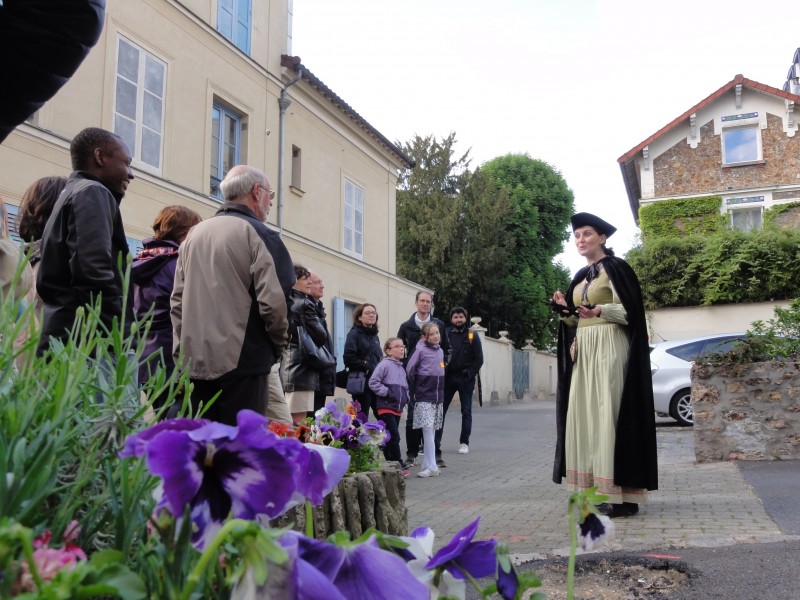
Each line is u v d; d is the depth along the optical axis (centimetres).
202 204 1320
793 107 2672
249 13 1500
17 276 123
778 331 839
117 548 94
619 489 490
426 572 105
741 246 2259
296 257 1645
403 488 410
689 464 788
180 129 1271
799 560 349
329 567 84
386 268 2144
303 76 1623
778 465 727
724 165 2714
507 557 103
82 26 190
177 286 367
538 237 4303
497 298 3731
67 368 113
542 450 1044
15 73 193
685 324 2350
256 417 88
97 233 304
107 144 349
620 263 517
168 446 85
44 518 99
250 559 71
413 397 796
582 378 517
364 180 2016
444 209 3675
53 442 91
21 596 63
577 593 314
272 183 1557
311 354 652
